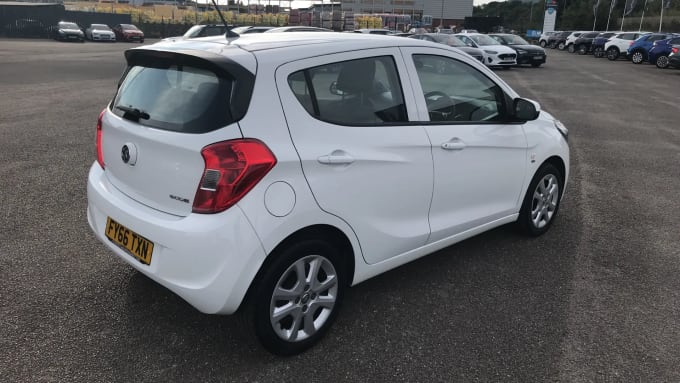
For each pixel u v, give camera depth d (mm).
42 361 2695
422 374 2697
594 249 4289
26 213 4719
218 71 2516
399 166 3035
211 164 2383
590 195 5793
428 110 3299
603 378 2699
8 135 7816
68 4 71625
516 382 2654
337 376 2664
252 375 2650
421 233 3291
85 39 42438
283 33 3252
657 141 8930
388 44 3158
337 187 2723
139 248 2652
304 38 2977
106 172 3105
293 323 2766
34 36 42906
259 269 2502
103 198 2930
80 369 2648
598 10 68375
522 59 26234
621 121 10930
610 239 4520
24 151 6910
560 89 16703
